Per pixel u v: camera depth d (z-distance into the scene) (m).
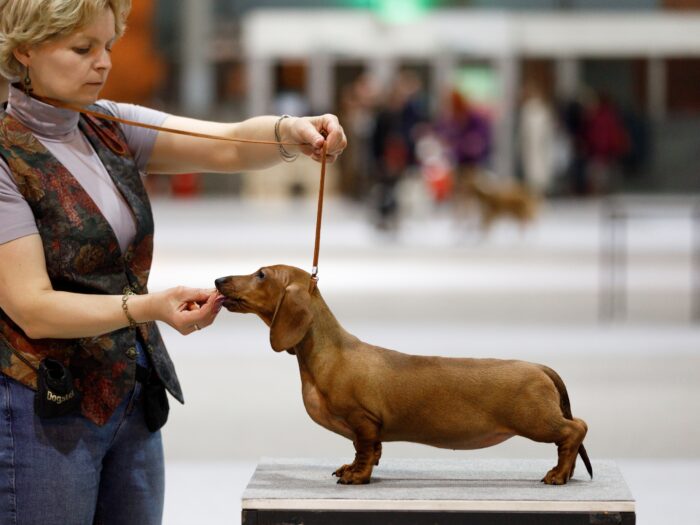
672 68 27.56
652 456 6.72
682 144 27.61
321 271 14.36
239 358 9.52
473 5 30.53
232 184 28.97
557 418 2.96
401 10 25.94
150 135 3.47
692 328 11.17
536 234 18.94
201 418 7.56
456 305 12.18
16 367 3.05
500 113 25.69
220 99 31.92
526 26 25.98
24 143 3.04
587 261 15.39
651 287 12.78
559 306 12.20
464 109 19.98
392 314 11.82
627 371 9.00
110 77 30.81
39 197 3.01
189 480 6.29
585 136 26.00
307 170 26.86
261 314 2.98
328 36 25.59
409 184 22.02
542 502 2.80
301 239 17.80
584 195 26.45
